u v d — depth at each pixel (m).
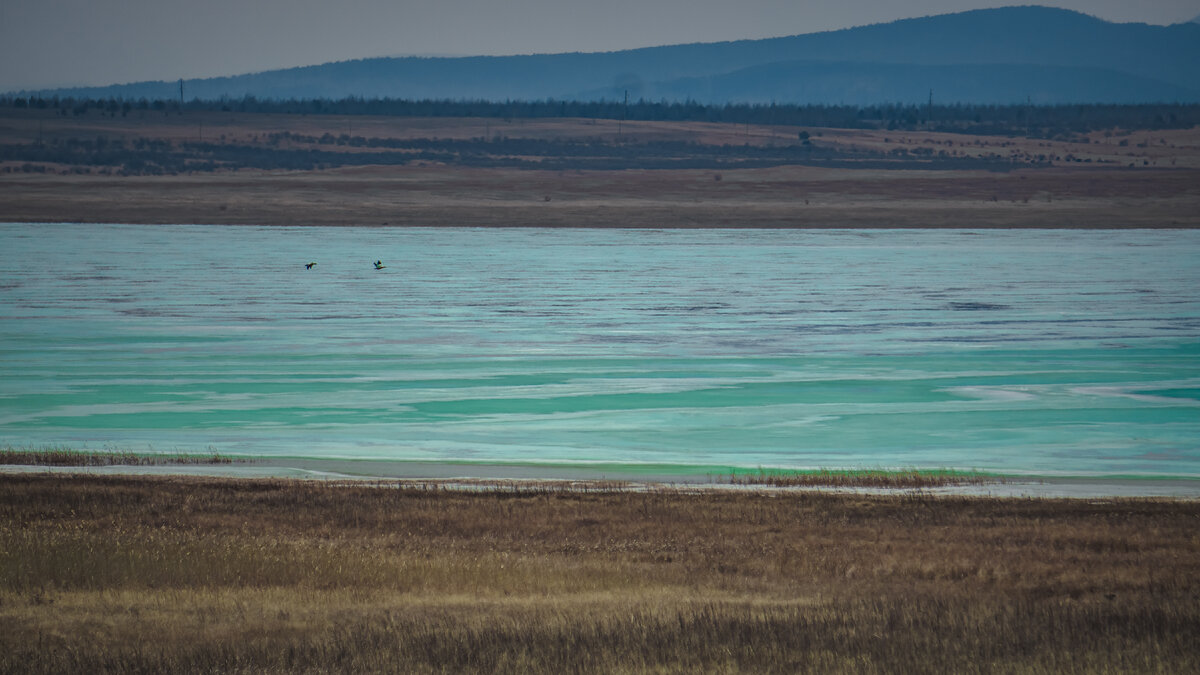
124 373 169.50
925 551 70.75
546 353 190.50
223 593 54.97
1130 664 41.62
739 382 166.50
